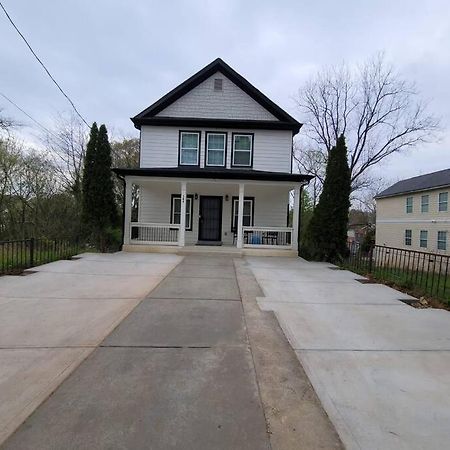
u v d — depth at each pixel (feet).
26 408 7.63
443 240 76.54
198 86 49.16
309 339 12.42
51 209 61.31
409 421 7.47
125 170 41.06
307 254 38.86
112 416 7.39
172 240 49.08
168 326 13.51
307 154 104.63
